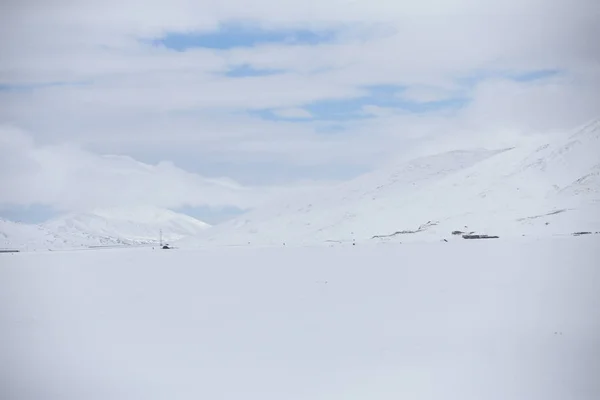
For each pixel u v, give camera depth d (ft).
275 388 73.61
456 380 74.33
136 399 71.92
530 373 75.92
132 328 110.22
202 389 74.08
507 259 217.15
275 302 135.54
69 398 72.69
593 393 69.10
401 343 91.66
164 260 357.41
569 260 196.85
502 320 104.01
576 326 97.96
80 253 598.75
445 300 126.41
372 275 185.26
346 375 77.41
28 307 140.97
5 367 85.20
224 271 238.07
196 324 111.96
